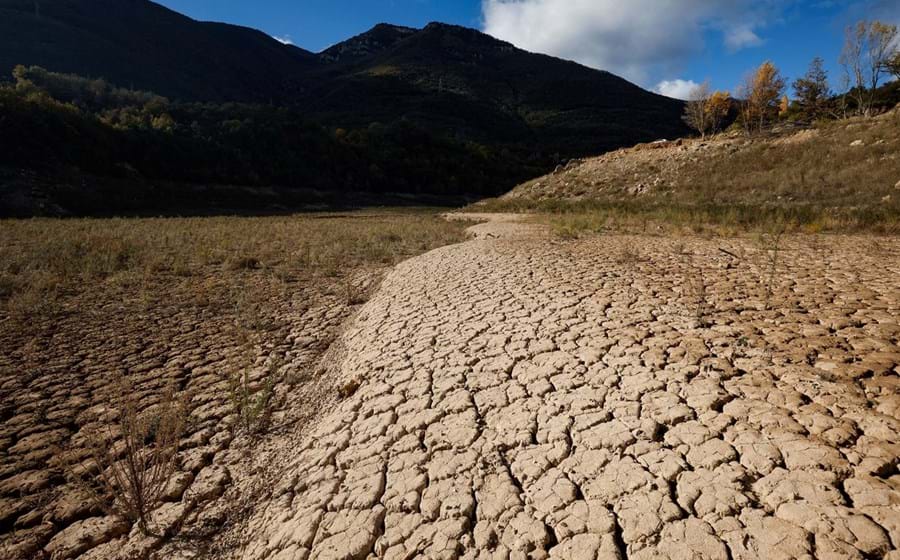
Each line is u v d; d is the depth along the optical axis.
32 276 9.47
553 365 4.10
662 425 3.00
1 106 40.84
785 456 2.50
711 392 3.21
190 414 4.31
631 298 5.59
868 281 5.58
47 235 15.75
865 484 2.22
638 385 3.51
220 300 8.39
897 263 6.61
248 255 12.61
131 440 3.24
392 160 74.81
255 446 3.88
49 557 2.77
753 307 4.89
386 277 9.64
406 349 5.12
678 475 2.55
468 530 2.54
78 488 3.31
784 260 7.34
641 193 28.47
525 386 3.87
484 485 2.84
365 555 2.55
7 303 7.79
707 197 23.81
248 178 57.03
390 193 68.62
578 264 7.87
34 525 2.99
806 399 2.96
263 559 2.69
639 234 12.88
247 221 27.94
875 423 2.62
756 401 3.02
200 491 3.32
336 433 3.82
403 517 2.74
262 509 3.13
